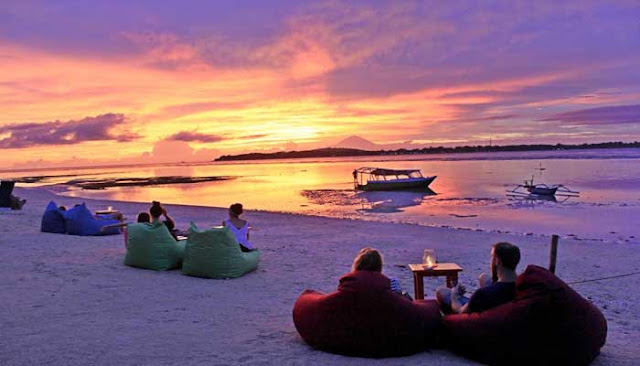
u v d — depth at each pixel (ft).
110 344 17.69
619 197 97.45
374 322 16.10
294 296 26.43
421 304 17.26
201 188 168.45
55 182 244.83
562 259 39.93
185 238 35.81
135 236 32.78
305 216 73.05
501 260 16.34
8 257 36.65
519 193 114.42
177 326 20.26
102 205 96.58
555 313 14.55
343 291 16.43
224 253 30.35
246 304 24.43
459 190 129.18
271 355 16.66
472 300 16.71
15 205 79.15
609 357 16.92
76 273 31.14
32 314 21.88
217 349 17.28
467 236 52.31
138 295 25.76
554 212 77.20
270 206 97.55
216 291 27.09
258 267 34.88
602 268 36.37
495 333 15.30
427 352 17.13
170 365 15.56
